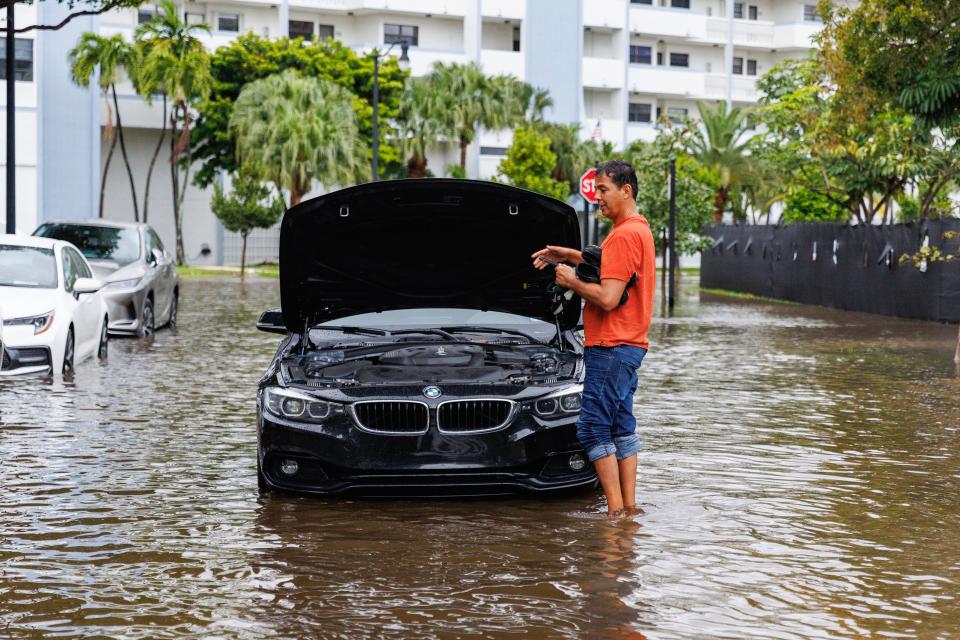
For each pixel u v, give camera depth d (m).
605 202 6.83
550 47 67.50
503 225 7.84
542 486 7.11
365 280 8.18
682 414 11.08
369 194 7.62
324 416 7.04
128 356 15.71
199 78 51.03
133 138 58.62
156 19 51.19
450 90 58.25
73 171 51.22
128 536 6.43
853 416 11.04
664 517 6.91
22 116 49.72
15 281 13.98
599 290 6.64
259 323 8.56
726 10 73.31
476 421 7.05
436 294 8.30
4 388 12.39
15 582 5.56
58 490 7.57
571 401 7.14
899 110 21.25
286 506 7.16
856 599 5.37
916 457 8.96
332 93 50.72
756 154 39.59
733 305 30.97
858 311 28.17
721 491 7.67
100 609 5.16
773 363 15.90
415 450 6.96
